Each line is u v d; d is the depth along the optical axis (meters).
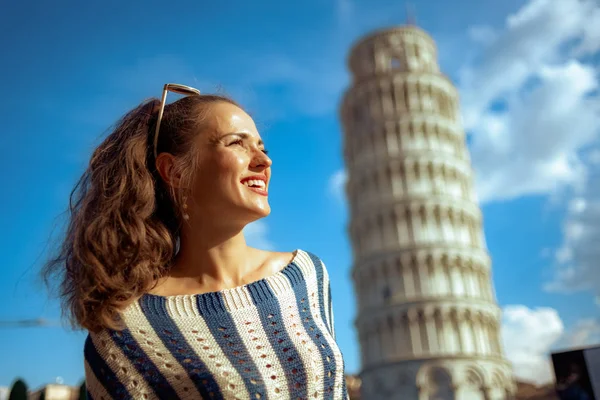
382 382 55.03
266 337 2.14
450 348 55.28
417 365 53.72
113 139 2.54
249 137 2.44
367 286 60.06
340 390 2.23
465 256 60.16
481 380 53.56
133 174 2.35
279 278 2.38
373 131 66.00
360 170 65.19
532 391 61.50
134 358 2.04
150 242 2.29
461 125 71.88
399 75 68.75
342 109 71.56
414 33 74.62
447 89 70.56
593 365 19.66
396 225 60.94
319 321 2.34
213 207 2.34
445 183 64.00
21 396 12.52
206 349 2.05
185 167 2.36
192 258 2.38
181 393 2.00
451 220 62.19
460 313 56.56
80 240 2.21
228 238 2.38
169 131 2.48
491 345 58.28
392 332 56.81
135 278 2.15
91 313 2.07
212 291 2.29
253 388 2.02
